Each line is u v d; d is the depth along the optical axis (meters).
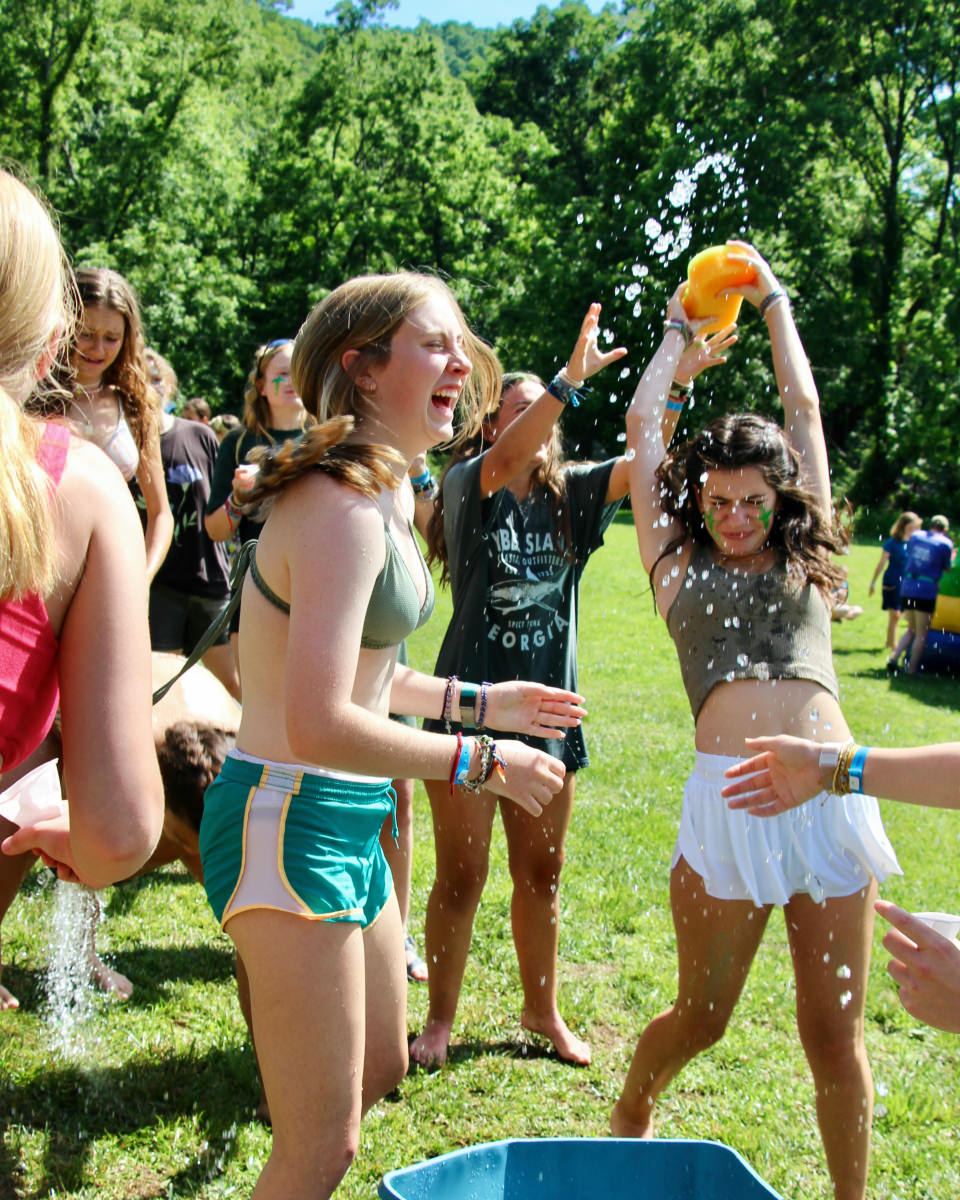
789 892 2.24
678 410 2.95
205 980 3.41
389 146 37.66
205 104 35.88
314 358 1.97
